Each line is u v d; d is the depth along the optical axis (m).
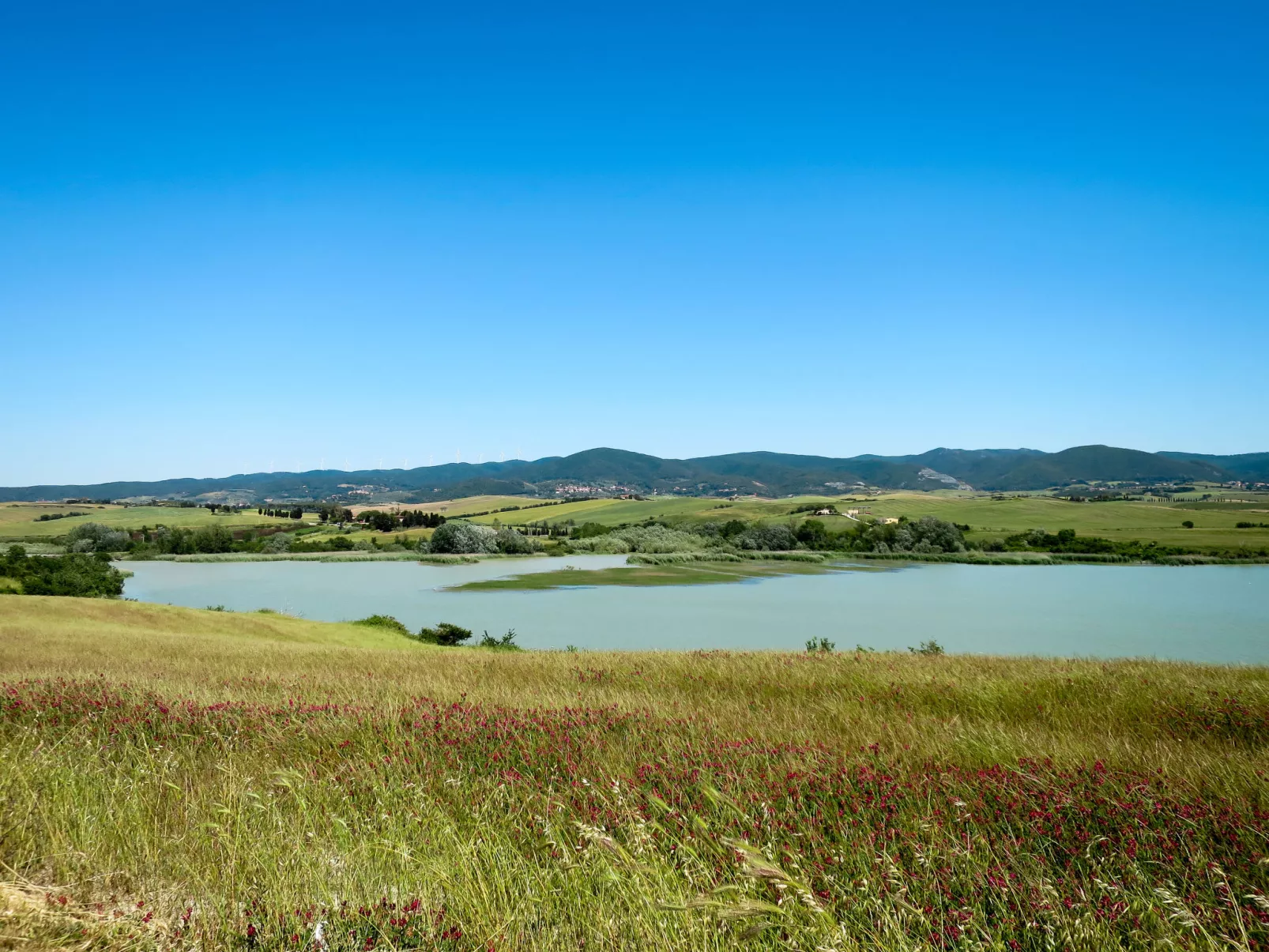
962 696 13.05
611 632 58.09
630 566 119.31
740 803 6.48
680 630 59.12
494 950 4.09
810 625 61.25
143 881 4.82
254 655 23.38
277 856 5.25
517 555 139.38
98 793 6.57
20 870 4.84
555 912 4.62
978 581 96.56
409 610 72.19
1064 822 6.09
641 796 6.74
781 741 9.00
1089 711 11.89
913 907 4.46
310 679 15.48
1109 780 6.96
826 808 6.41
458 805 6.66
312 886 4.86
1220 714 11.34
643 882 4.62
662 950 4.13
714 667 17.05
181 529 151.88
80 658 22.28
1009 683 14.05
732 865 5.16
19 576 67.69
